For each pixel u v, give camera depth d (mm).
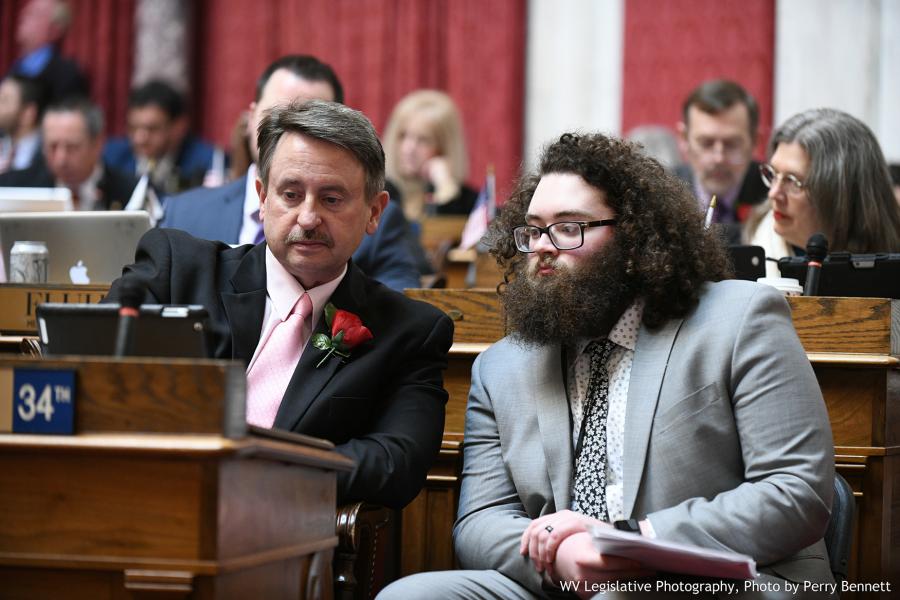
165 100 9406
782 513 2916
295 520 2676
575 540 2965
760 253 4074
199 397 2309
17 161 9805
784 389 3055
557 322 3240
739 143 6367
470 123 10094
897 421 3693
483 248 6172
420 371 3521
